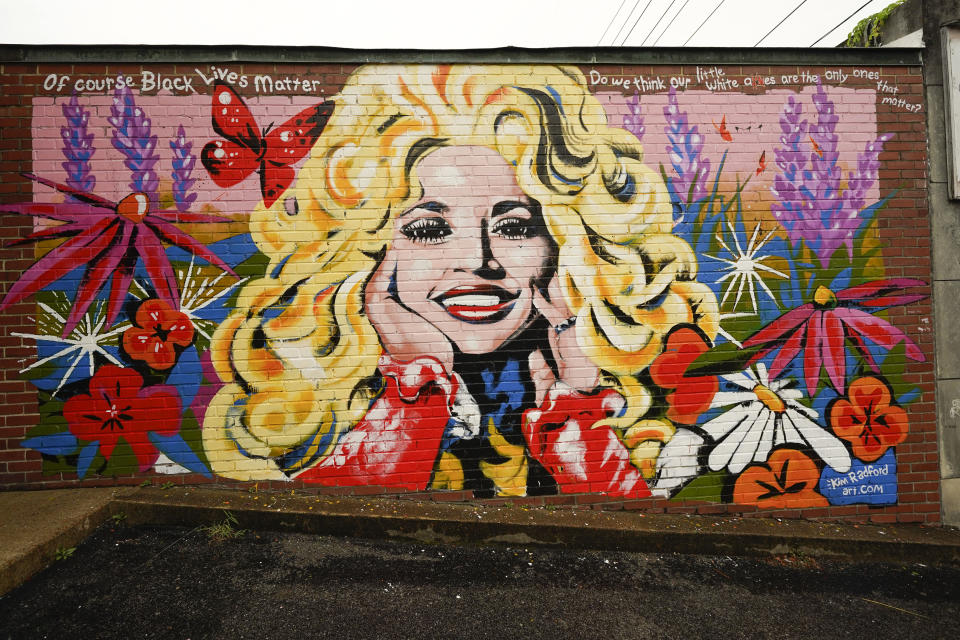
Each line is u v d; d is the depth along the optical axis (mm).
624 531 3713
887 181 4164
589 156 4027
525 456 4004
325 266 3902
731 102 4094
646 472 4051
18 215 3730
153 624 2754
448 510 3811
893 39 4465
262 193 3863
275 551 3420
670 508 4059
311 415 3904
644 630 2941
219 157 3842
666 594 3275
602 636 2879
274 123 3877
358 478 3934
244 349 3859
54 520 3322
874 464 4145
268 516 3621
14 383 3729
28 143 3740
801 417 4113
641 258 4043
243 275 3855
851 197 4145
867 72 4168
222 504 3645
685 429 4070
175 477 3846
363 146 3926
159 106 3818
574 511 3953
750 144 4098
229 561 3289
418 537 3656
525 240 4000
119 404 3797
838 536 3812
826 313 4125
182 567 3203
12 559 2908
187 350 3830
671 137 4066
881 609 3242
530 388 4004
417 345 3949
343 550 3502
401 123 3945
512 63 4004
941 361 4184
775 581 3477
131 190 3797
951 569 3725
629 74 4055
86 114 3777
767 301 4098
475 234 3979
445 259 3961
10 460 3727
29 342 3738
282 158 3883
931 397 4180
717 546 3742
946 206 4188
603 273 4023
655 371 4051
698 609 3148
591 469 4027
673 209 4059
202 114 3840
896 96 4184
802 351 4117
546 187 4012
